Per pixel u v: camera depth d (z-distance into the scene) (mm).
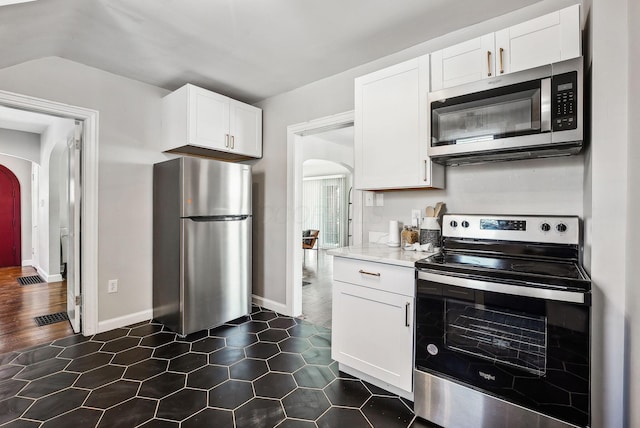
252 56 2371
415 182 1939
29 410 1636
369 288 1855
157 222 2869
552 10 1731
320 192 8719
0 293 3881
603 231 1315
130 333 2617
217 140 2889
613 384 1300
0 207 5547
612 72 1300
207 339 2527
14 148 4656
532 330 1325
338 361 2016
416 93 1935
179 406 1679
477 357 1442
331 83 2732
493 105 1587
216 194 2754
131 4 1733
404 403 1729
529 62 1576
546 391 1272
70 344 2406
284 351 2330
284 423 1562
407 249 2078
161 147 2994
